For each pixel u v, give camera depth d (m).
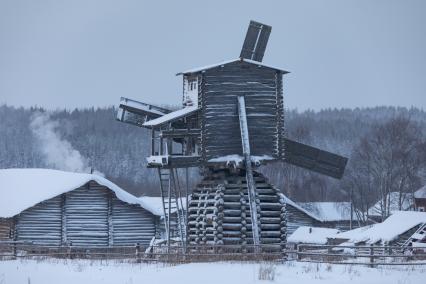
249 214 71.00
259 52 74.75
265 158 71.50
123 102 75.44
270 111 72.06
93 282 51.69
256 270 56.94
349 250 108.00
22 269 59.66
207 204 71.69
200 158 70.12
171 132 70.25
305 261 63.72
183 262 65.12
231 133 70.94
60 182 91.00
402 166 147.75
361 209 151.38
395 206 153.62
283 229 71.44
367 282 51.69
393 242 105.94
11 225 88.44
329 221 154.12
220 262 63.44
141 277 54.00
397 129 151.62
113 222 91.31
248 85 71.62
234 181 72.06
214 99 70.94
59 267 61.12
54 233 89.25
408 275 55.62
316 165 75.69
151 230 92.88
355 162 159.38
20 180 94.12
